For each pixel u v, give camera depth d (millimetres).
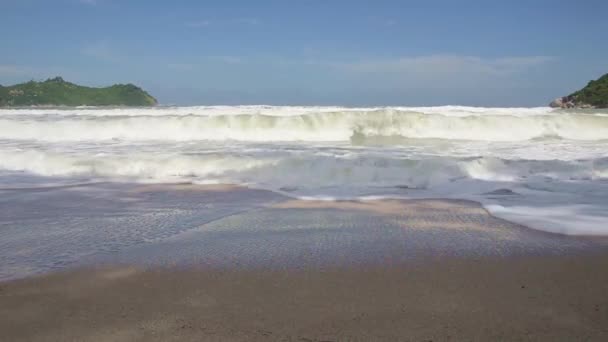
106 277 3748
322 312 3121
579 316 3062
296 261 4059
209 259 4133
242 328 2920
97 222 5375
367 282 3604
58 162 8656
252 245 4500
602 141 11875
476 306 3201
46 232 4977
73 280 3691
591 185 7059
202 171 8297
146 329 2920
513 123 12820
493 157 8664
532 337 2805
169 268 3928
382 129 12484
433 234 4809
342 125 12469
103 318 3068
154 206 6137
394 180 7473
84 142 11281
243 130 12281
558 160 8219
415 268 3879
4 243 4613
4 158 9000
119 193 6938
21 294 3436
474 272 3789
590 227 4977
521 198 6336
